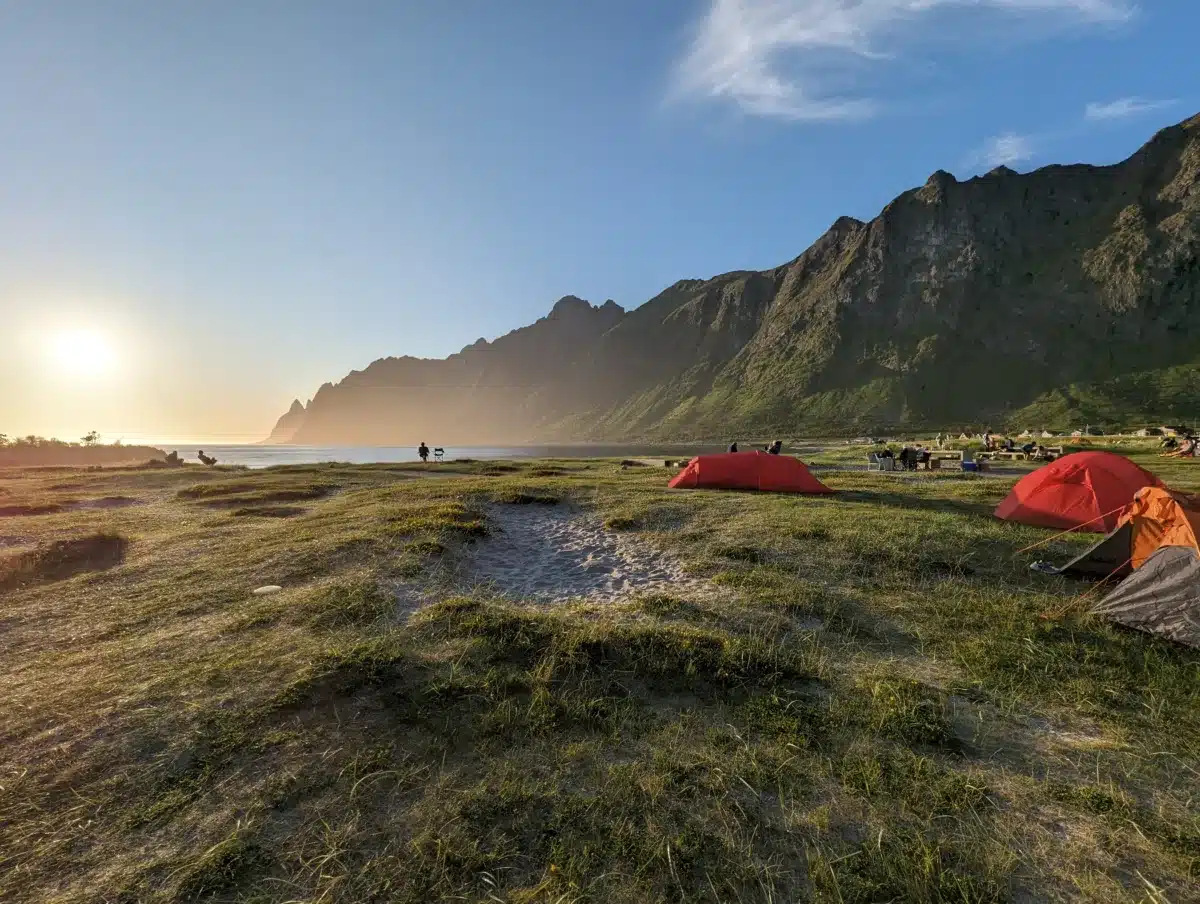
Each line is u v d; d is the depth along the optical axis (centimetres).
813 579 1023
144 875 393
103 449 6600
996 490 2067
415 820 445
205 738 535
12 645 801
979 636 793
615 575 1122
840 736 560
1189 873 402
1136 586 832
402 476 2881
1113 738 564
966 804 468
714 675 668
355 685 617
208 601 943
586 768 511
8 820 445
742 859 412
